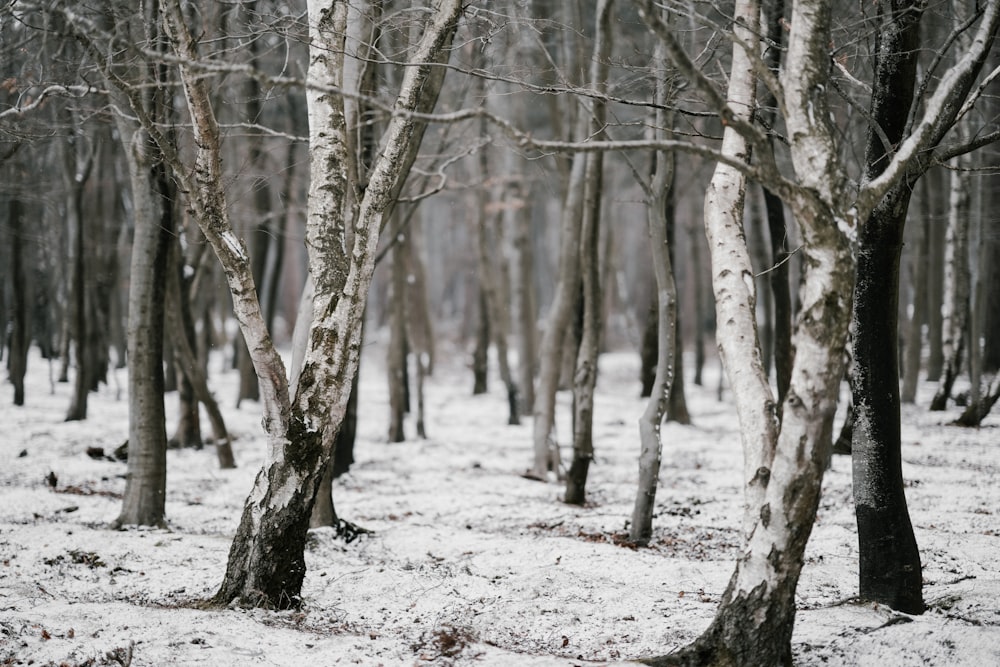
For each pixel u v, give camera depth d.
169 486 14.38
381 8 9.84
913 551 6.75
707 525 10.95
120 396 26.81
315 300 7.38
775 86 5.46
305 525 7.30
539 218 46.78
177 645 5.91
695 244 31.03
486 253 27.02
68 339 29.03
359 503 13.05
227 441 16.12
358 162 9.21
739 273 5.93
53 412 23.08
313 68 7.52
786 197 5.07
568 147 4.82
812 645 5.86
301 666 5.71
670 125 10.28
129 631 6.21
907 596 6.68
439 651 6.02
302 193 24.59
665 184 10.36
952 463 13.70
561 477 15.07
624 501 12.98
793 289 21.86
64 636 6.06
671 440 19.11
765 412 5.50
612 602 7.35
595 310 12.87
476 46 12.42
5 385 28.34
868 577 6.81
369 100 4.74
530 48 14.02
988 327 22.20
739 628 5.29
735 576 5.41
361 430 22.95
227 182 10.10
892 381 6.77
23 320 23.78
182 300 18.30
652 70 8.93
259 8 11.16
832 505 11.40
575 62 15.03
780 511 5.20
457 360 42.06
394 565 8.94
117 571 8.59
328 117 7.52
